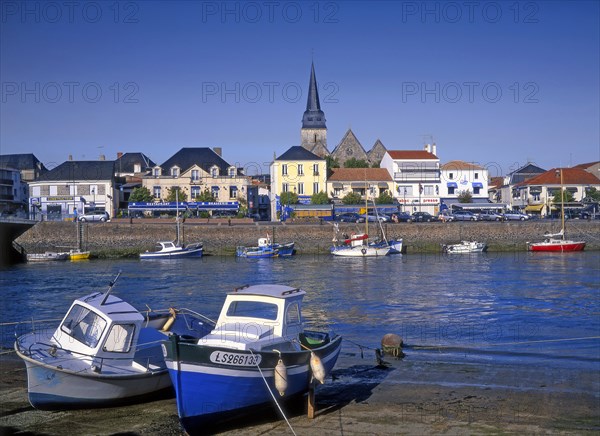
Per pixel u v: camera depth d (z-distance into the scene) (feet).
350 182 342.03
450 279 161.07
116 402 54.75
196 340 55.47
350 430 49.70
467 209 335.26
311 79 477.77
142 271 188.34
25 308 117.91
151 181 321.52
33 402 51.90
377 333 93.40
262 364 49.06
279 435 48.55
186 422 46.75
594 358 75.92
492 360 75.00
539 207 333.83
